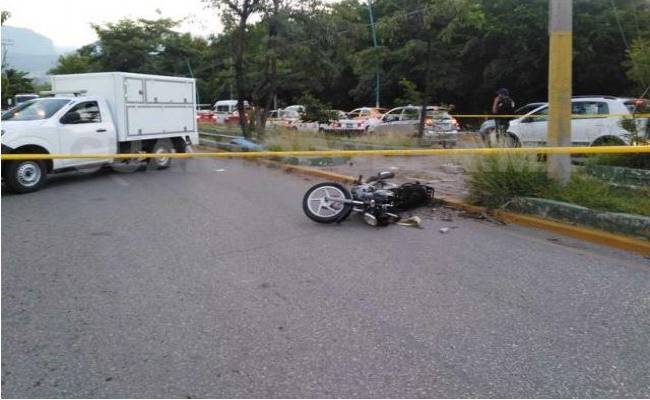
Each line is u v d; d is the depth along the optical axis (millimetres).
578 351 3613
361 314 4215
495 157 7688
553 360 3498
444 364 3447
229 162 14523
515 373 3342
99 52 34344
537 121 13164
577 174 7617
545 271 5191
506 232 6691
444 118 19078
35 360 3510
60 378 3297
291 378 3289
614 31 26438
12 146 9695
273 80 18453
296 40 17078
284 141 15078
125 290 4742
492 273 5152
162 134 13266
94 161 11484
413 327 3979
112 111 12039
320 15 17078
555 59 7305
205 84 35438
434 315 4188
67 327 3992
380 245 6152
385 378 3283
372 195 7086
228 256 5758
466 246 6086
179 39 34250
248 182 11117
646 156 8070
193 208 8359
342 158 12750
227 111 36906
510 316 4168
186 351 3621
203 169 13281
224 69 20453
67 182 11352
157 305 4402
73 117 10992
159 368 3406
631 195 6980
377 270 5270
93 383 3238
